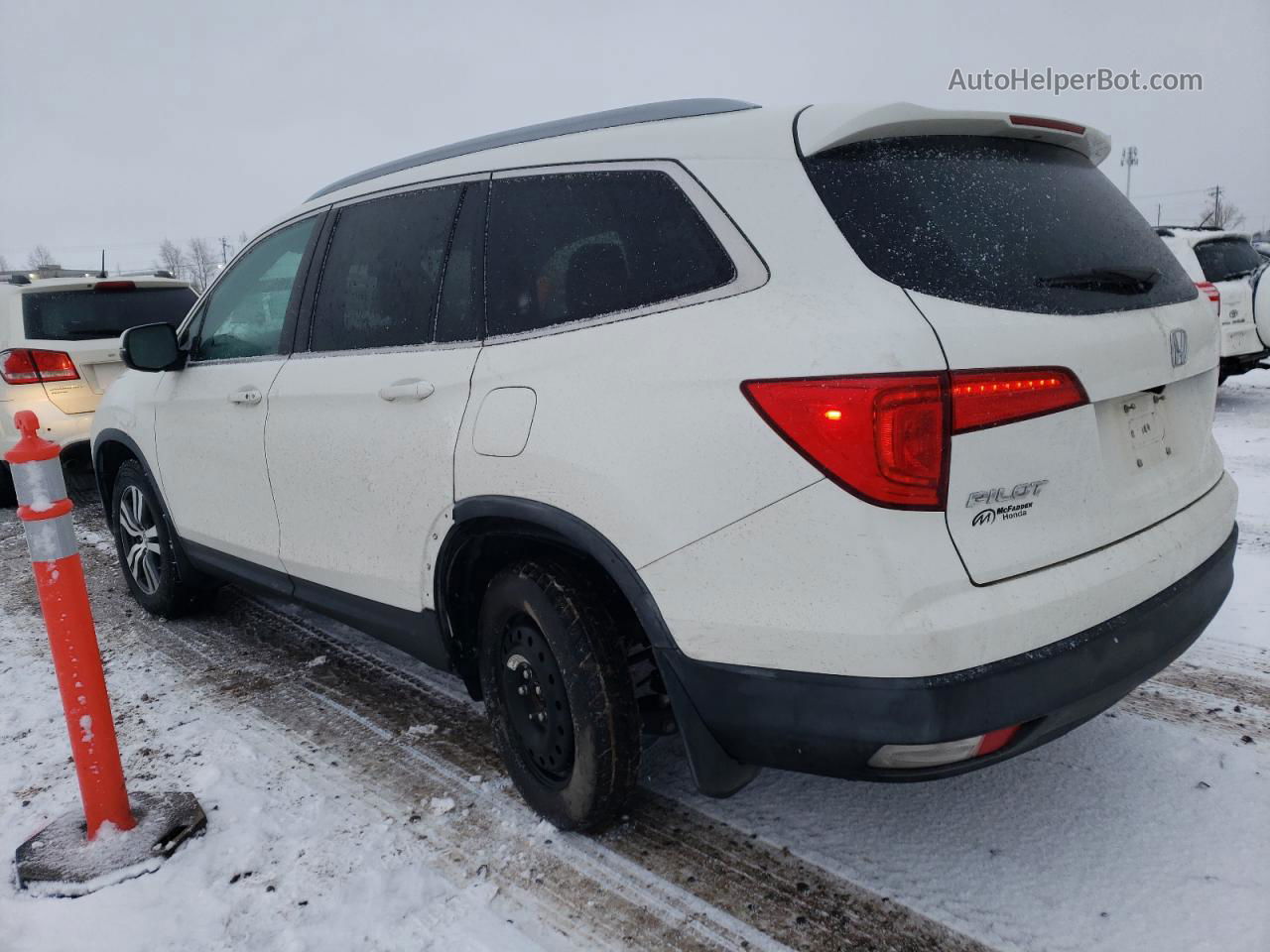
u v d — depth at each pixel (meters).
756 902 2.28
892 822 2.57
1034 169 2.27
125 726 3.40
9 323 6.55
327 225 3.25
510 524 2.44
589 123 2.54
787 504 1.86
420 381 2.67
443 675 3.74
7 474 7.23
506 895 2.35
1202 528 2.30
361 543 2.95
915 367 1.76
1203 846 2.38
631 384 2.12
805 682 1.87
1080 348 1.94
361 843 2.60
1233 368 9.30
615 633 2.38
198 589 4.43
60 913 2.35
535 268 2.47
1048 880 2.29
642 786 2.81
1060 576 1.90
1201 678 3.29
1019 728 1.86
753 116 2.23
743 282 2.04
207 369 3.74
